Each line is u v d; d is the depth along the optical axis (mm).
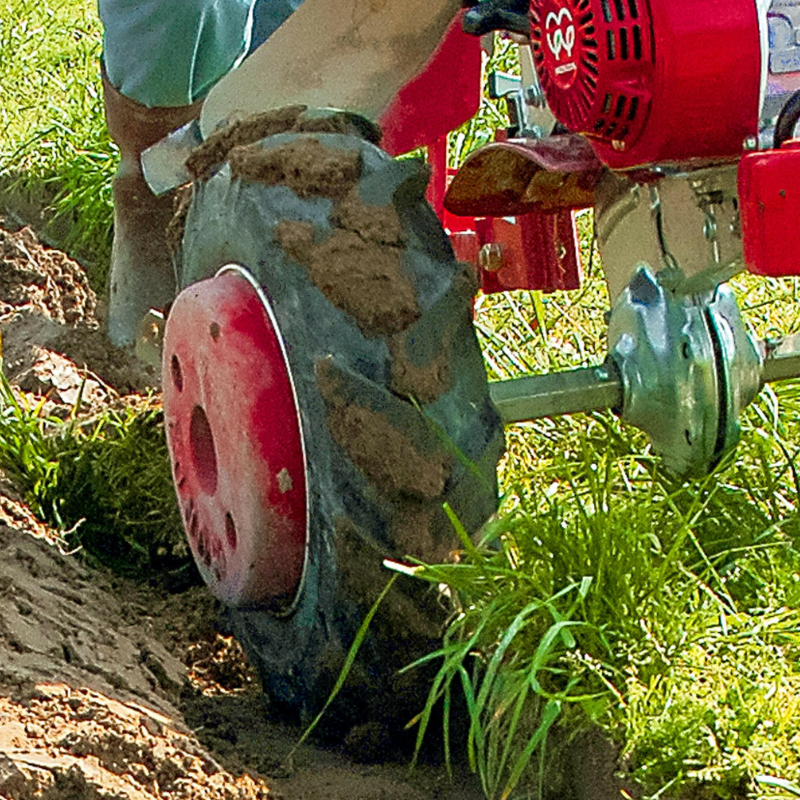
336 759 4855
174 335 5180
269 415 4730
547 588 4832
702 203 4785
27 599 5410
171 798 4250
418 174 4688
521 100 5914
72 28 14141
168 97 8234
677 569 5066
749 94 4430
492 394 5160
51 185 10992
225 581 5027
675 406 5188
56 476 6809
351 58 5477
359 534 4488
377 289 4516
